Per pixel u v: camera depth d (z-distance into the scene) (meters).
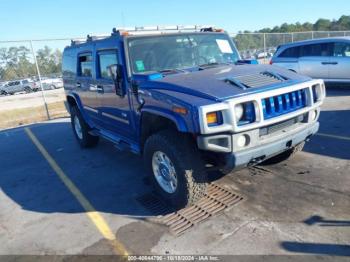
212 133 3.17
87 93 5.95
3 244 3.63
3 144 8.43
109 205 4.26
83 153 6.70
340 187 4.02
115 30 4.63
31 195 4.90
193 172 3.60
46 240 3.62
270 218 3.52
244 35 17.77
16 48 12.73
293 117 3.67
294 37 21.41
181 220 3.69
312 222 3.37
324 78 10.77
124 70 4.33
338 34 23.50
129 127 4.67
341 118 7.24
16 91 34.28
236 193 4.14
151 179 4.20
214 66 4.47
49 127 10.07
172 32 4.71
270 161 4.96
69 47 6.77
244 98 3.22
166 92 3.59
